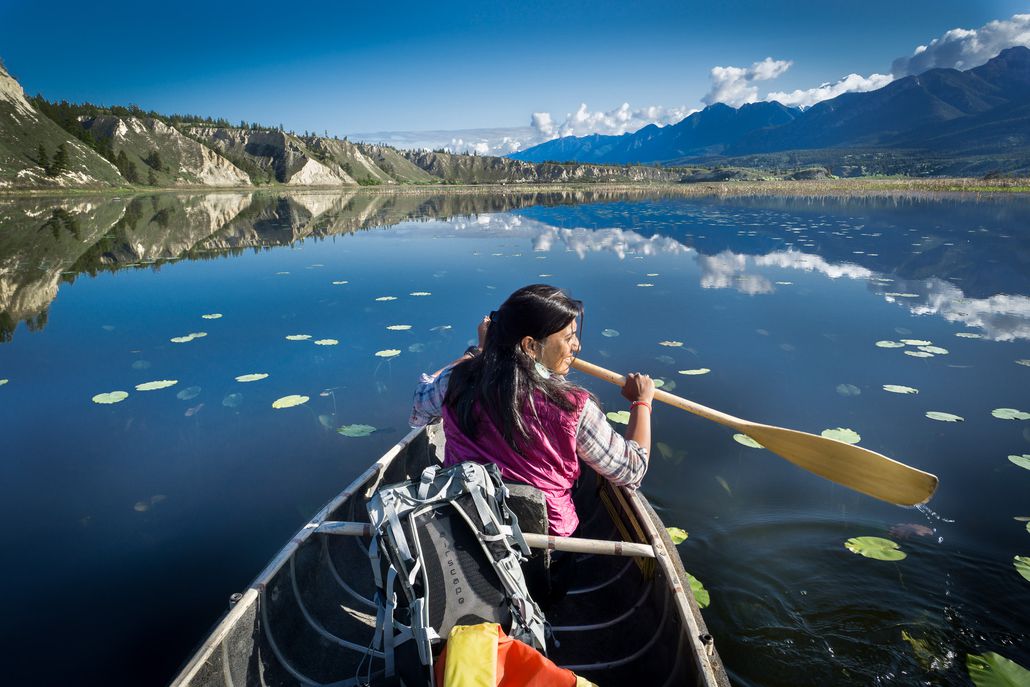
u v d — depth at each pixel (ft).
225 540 9.29
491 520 4.85
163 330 20.86
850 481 7.82
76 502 10.33
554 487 5.80
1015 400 13.74
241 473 11.19
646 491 10.41
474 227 58.95
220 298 26.11
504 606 4.85
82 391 15.25
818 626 7.48
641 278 28.91
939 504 9.78
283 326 21.08
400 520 4.83
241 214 86.22
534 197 155.22
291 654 6.22
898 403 13.70
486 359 5.53
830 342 18.29
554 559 6.42
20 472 11.26
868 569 8.41
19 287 29.30
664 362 16.51
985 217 61.31
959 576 8.23
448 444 5.95
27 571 8.64
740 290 26.00
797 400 13.89
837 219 61.82
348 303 24.52
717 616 7.67
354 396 14.67
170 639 7.34
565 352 5.72
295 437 12.60
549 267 32.45
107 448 12.21
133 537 9.38
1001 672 6.73
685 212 78.33
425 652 4.47
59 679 6.73
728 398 14.11
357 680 5.58
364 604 7.52
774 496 10.20
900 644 7.18
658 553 6.31
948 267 31.40
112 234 56.13
